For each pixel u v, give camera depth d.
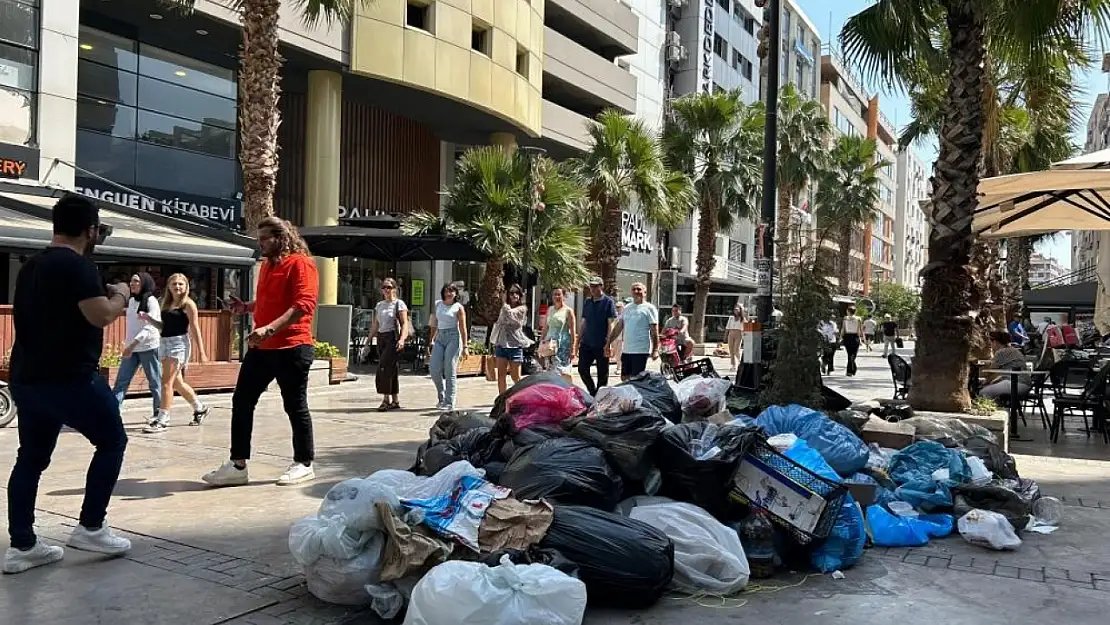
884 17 9.18
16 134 14.38
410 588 3.61
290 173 22.56
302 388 6.14
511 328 10.97
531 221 18.00
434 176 27.02
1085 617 3.78
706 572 4.06
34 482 4.14
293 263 5.98
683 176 25.47
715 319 43.88
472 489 4.05
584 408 5.21
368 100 22.38
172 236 12.37
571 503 4.18
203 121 19.23
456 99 22.03
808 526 4.42
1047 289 23.77
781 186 35.94
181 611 3.63
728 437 4.62
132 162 17.67
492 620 3.10
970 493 5.39
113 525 4.93
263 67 12.76
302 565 3.78
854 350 19.44
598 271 23.83
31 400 4.04
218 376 12.05
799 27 62.53
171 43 18.38
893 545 4.94
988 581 4.30
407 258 17.62
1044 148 17.73
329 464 6.91
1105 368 9.70
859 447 5.40
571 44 30.73
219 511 5.30
